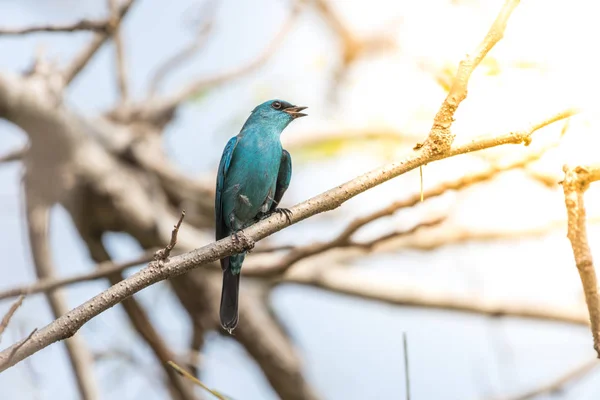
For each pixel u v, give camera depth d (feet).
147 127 49.55
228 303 33.68
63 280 36.63
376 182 24.56
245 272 38.40
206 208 49.93
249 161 38.86
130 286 22.88
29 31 32.89
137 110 49.62
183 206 49.49
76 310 22.48
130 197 45.39
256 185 39.09
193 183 48.96
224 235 39.93
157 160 48.26
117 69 50.01
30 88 41.98
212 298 46.83
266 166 39.14
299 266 48.62
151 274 23.20
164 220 46.11
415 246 48.49
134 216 45.47
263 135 39.52
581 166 20.65
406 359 22.34
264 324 48.06
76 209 44.32
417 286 48.60
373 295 47.83
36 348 22.07
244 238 24.34
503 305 47.62
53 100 42.57
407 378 22.20
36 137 42.52
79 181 43.88
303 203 24.91
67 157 43.37
